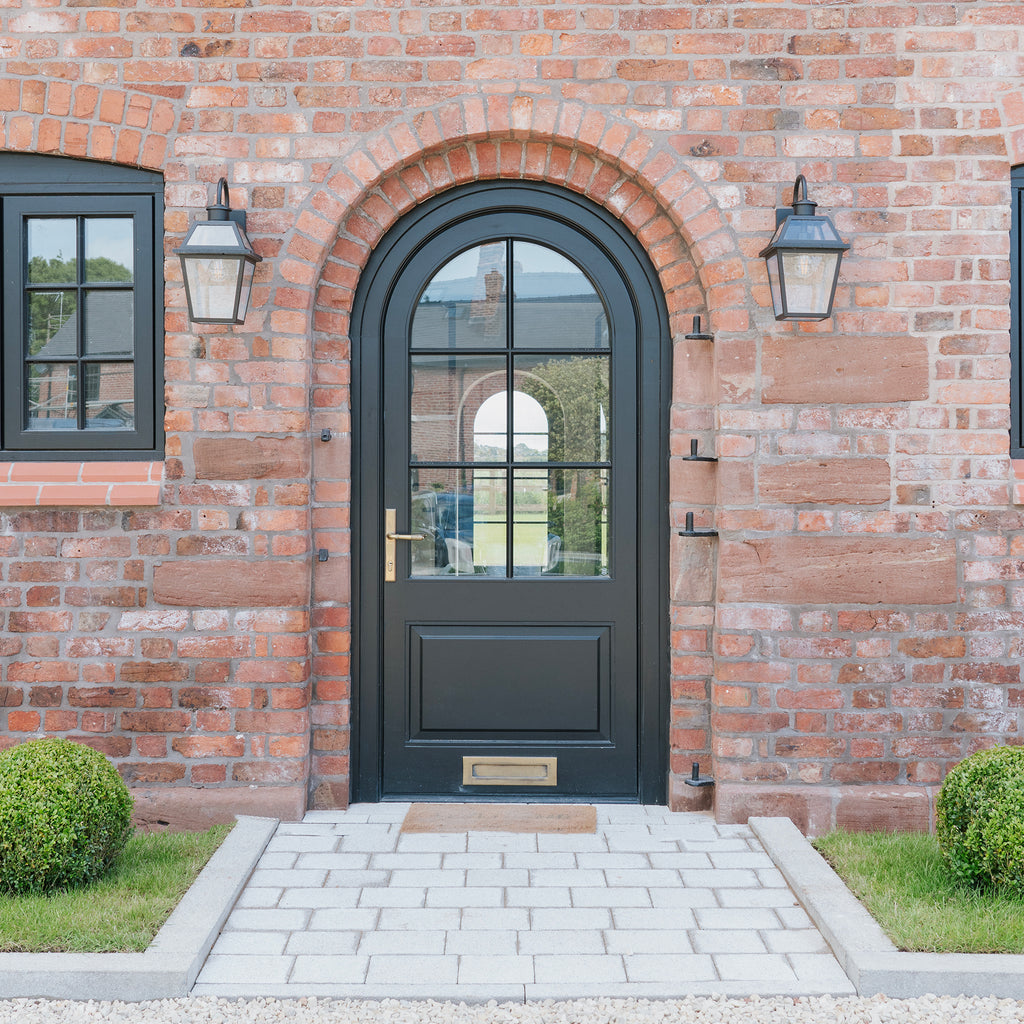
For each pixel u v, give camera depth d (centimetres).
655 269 390
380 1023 245
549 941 283
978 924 272
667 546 394
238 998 255
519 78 369
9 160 377
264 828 358
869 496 370
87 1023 245
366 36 369
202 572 374
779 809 371
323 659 386
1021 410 383
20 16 368
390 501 397
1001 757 299
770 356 370
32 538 374
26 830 288
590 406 399
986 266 368
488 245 396
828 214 369
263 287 371
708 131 368
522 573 400
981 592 371
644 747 395
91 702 375
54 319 386
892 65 367
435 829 365
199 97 369
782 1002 254
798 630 371
